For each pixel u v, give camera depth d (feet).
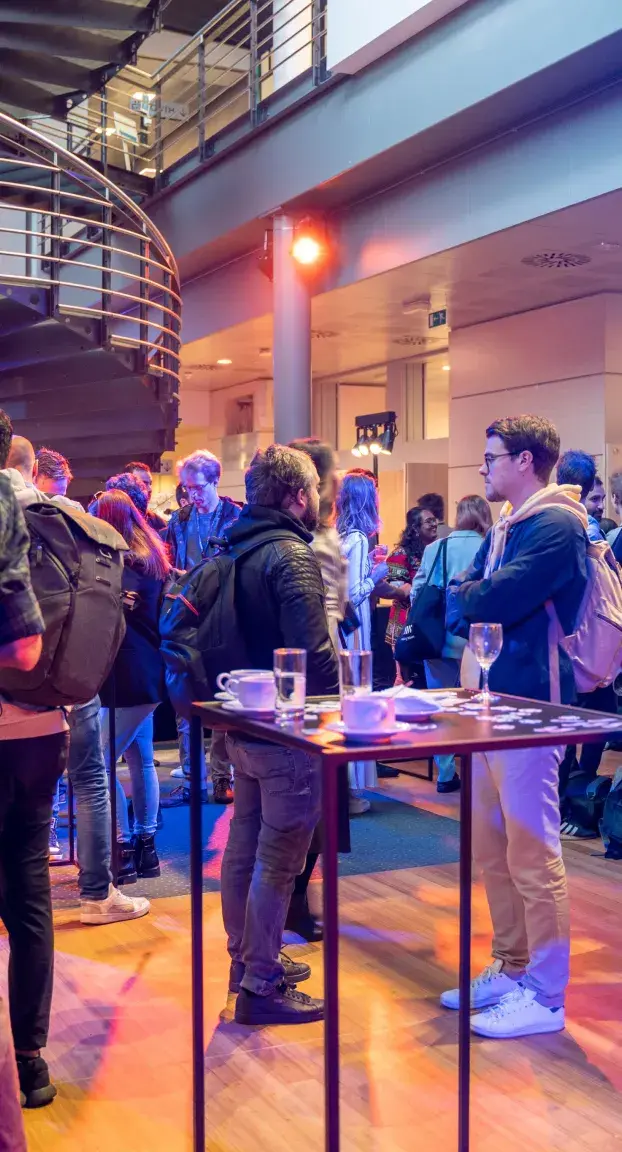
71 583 8.22
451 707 7.56
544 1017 9.41
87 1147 7.76
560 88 21.15
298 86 27.61
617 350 30.91
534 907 9.34
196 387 52.80
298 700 6.84
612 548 17.34
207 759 19.74
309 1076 8.75
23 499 8.38
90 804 12.22
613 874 14.02
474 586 9.26
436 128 23.18
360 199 28.19
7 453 7.17
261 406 49.24
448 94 22.54
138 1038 9.45
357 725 6.25
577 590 9.18
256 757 9.05
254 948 9.50
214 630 9.02
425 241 25.98
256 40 29.32
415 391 44.83
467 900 6.96
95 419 29.07
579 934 11.86
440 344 40.04
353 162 25.62
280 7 30.83
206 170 32.32
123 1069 8.89
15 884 8.31
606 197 21.16
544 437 9.60
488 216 23.95
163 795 18.28
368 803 17.48
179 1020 9.81
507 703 7.77
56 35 29.86
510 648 9.25
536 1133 7.87
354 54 24.53
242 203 30.40
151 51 40.37
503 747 6.31
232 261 34.94
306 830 9.25
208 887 13.62
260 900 9.39
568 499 9.40
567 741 6.52
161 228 35.27
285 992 9.76
